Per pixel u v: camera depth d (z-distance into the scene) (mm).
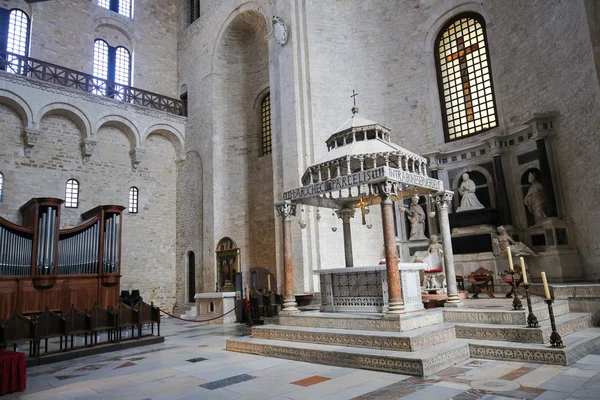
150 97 20875
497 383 4918
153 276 20000
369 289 8078
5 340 7777
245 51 20250
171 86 22594
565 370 5301
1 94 16125
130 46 21688
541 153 11547
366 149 7906
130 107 19734
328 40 15258
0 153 16391
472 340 6707
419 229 14055
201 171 19953
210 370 6559
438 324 7305
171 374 6441
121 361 7902
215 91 19781
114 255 13273
